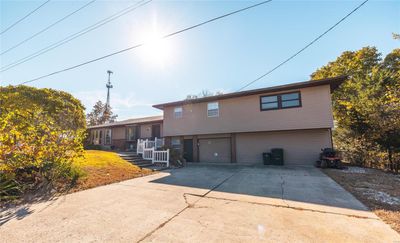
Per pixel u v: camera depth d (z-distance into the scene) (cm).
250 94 1194
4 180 475
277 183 631
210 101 1332
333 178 690
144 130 1812
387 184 591
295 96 1089
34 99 1158
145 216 357
